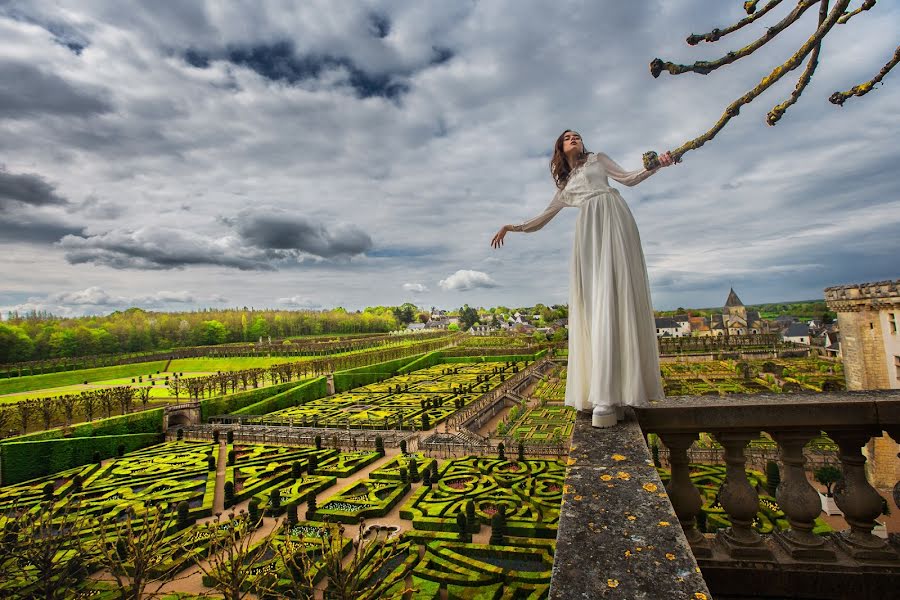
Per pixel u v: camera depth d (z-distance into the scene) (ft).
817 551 12.46
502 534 78.59
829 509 75.82
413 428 164.45
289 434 160.66
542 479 108.17
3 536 50.01
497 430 161.58
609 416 12.38
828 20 11.65
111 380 346.54
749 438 12.98
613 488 8.79
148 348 509.35
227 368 408.26
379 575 68.64
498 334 653.71
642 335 13.10
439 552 73.77
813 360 299.17
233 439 161.48
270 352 454.81
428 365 383.45
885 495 79.46
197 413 190.49
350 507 96.68
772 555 12.59
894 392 14.32
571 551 7.04
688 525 13.20
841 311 101.04
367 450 143.54
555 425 168.35
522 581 65.62
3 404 204.03
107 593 60.44
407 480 109.50
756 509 12.76
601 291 13.15
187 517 87.45
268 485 112.47
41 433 142.10
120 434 159.22
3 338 382.42
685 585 6.02
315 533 82.43
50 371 342.03
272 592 50.39
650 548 6.89
